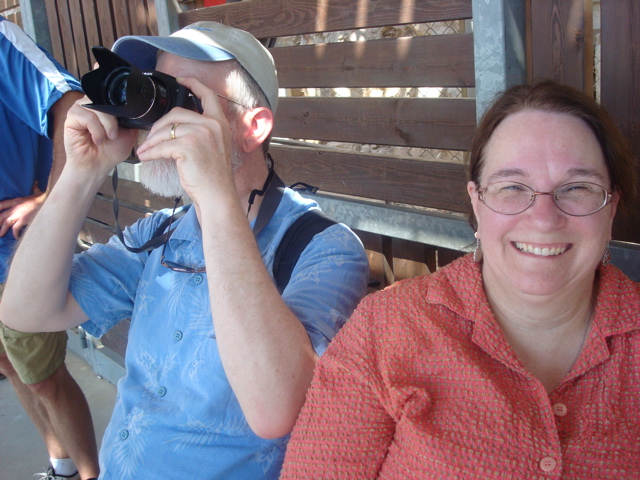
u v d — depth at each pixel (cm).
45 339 252
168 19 301
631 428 115
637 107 166
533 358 129
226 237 134
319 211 170
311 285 151
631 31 164
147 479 154
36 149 262
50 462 297
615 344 120
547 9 177
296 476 127
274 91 172
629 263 169
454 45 204
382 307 134
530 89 125
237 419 152
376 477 127
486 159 127
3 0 555
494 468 114
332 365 131
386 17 219
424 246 232
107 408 350
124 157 169
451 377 123
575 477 113
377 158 237
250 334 129
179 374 161
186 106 143
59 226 166
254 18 270
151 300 174
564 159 119
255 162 169
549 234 118
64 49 413
